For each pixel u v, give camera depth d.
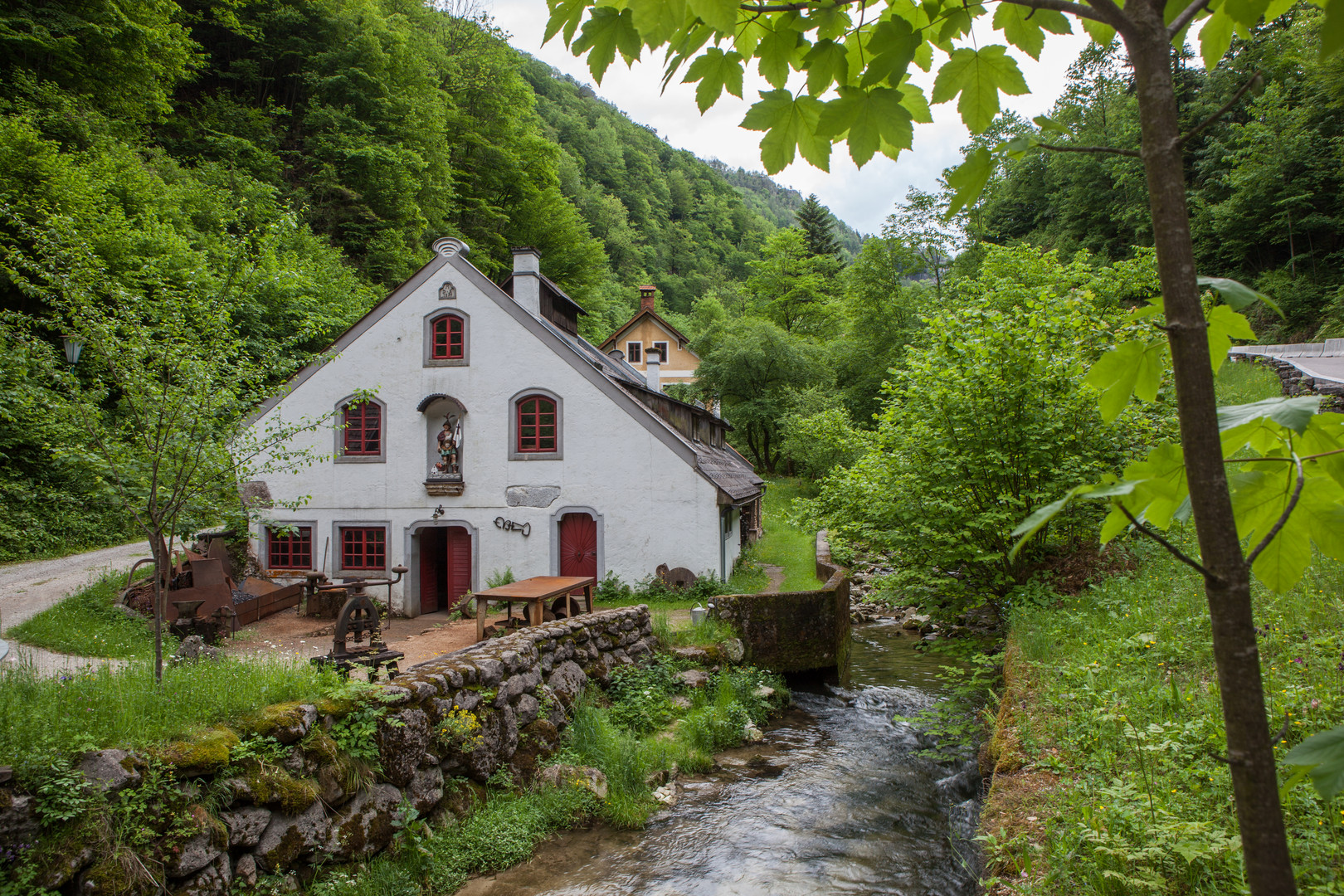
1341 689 4.70
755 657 13.30
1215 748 4.47
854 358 43.19
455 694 7.41
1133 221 37.97
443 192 39.47
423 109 38.81
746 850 6.98
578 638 10.38
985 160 1.57
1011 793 4.88
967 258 40.31
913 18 2.10
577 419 16.31
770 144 2.03
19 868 4.21
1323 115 34.50
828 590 13.45
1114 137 39.47
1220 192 38.66
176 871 4.79
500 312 16.64
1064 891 3.66
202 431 7.48
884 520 11.35
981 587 10.67
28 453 17.75
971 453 9.91
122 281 17.92
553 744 8.64
